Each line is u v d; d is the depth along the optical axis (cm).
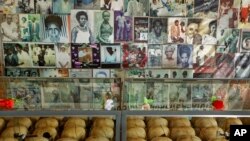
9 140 102
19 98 151
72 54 247
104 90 163
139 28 244
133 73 252
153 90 164
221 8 243
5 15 235
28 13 236
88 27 242
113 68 250
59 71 249
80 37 244
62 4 237
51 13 238
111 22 242
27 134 106
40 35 241
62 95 158
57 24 240
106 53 248
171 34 246
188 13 243
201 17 245
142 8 241
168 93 163
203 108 137
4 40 239
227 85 165
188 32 247
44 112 115
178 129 112
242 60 254
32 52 244
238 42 251
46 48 244
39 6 236
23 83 164
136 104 149
